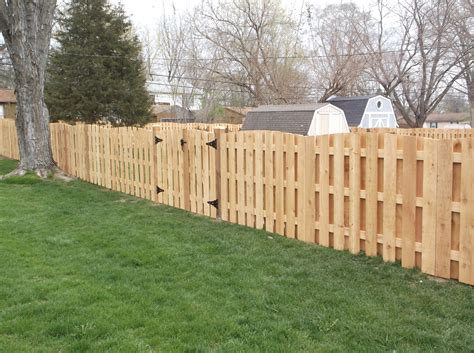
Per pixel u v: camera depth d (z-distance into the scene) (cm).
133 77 2586
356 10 3450
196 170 768
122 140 967
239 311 379
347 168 539
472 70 3312
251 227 670
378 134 500
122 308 382
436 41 3188
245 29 3425
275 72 3494
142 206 830
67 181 1120
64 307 382
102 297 407
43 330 344
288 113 2373
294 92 3572
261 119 2450
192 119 4388
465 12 3003
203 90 4094
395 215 491
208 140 734
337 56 3303
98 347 319
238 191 692
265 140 640
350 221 538
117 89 2512
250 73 3428
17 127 1177
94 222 700
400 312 374
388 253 500
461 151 430
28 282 442
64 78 2477
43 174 1155
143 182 911
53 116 2466
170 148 825
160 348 319
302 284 438
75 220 712
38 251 546
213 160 728
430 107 3409
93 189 1016
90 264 503
